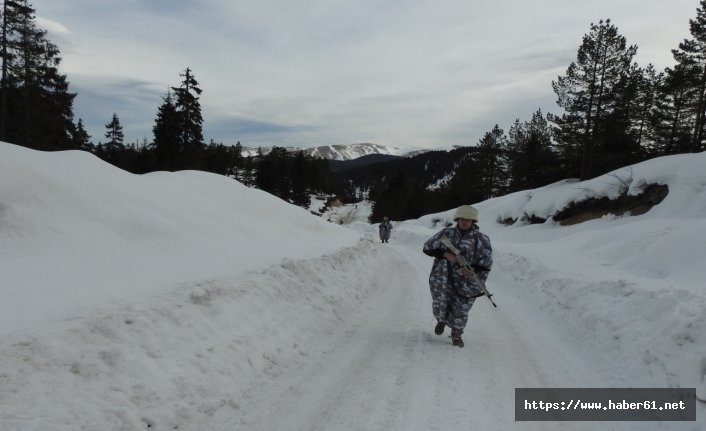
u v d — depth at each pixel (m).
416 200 72.75
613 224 20.05
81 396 3.18
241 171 84.25
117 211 9.18
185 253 8.78
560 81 30.03
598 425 3.75
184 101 39.88
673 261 8.89
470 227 5.87
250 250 10.01
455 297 5.78
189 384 3.87
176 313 4.64
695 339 4.52
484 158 56.84
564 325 7.08
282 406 3.94
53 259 6.64
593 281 8.20
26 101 31.12
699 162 18.25
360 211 103.50
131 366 3.66
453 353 5.49
